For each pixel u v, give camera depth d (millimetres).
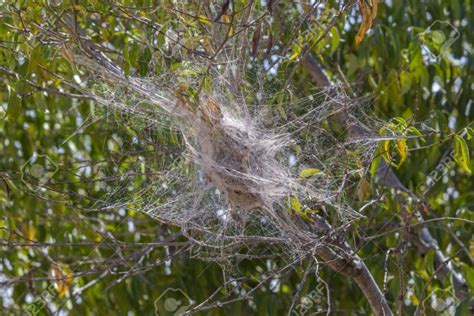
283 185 8578
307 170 8281
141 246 10875
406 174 11000
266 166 8664
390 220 9984
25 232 11102
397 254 9492
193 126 8578
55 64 9430
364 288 9133
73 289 11297
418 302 9758
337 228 8805
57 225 11141
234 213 9188
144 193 9430
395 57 10977
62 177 11047
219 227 9312
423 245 10531
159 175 9367
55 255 11203
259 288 10586
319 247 8844
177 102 8297
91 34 9797
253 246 10141
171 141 9352
